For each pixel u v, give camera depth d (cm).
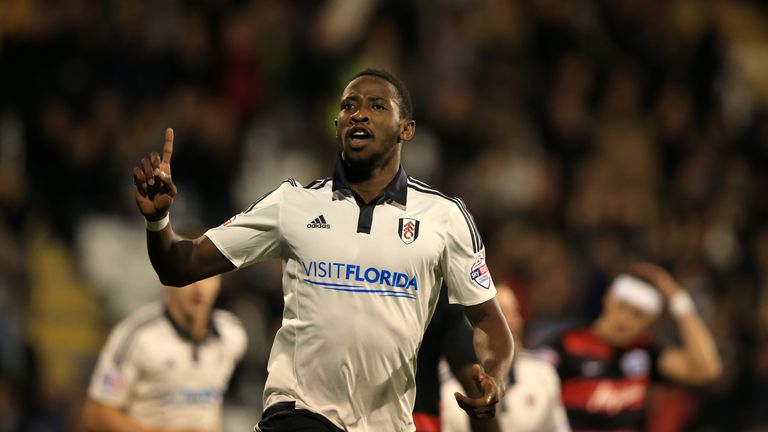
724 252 5400
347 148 1512
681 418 4209
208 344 2545
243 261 1518
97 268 4844
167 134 1452
